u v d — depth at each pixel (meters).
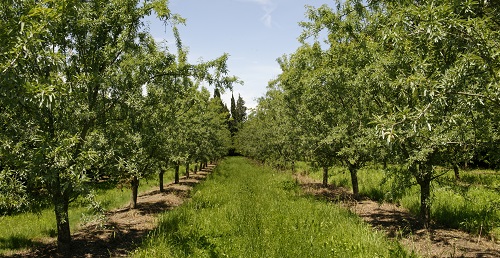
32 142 5.96
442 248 6.98
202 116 21.98
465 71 3.83
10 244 8.15
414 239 7.64
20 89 4.71
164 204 13.25
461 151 7.18
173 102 12.26
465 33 3.86
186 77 10.60
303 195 13.52
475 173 18.42
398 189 7.81
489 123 5.47
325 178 16.92
